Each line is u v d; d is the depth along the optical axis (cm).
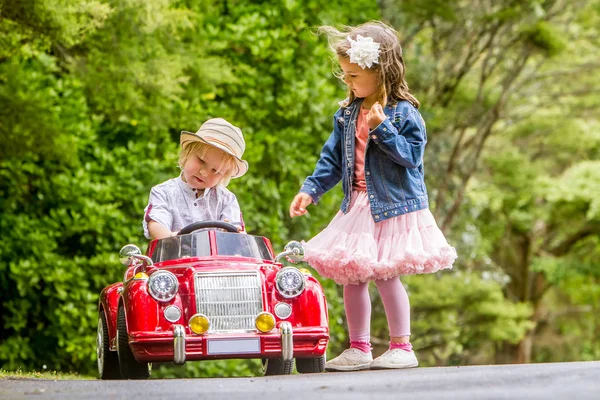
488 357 3931
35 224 1547
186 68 1538
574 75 3388
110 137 1691
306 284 725
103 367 794
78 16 1259
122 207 1617
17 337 1529
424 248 759
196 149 817
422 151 770
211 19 1756
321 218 1742
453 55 2945
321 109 1745
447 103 2952
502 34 2875
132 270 817
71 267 1520
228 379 612
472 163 2953
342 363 767
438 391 492
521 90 3366
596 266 3731
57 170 1605
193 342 684
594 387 495
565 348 4234
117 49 1378
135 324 691
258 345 692
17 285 1516
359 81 781
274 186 1656
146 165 1597
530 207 3650
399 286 768
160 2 1370
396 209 759
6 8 1181
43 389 566
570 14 3206
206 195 842
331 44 796
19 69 1420
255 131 1742
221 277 708
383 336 2583
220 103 1752
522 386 507
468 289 2834
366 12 1961
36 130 1371
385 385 526
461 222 3186
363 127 788
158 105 1459
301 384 548
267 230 1634
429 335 2856
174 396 502
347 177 786
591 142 3566
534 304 3972
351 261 750
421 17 2583
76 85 1585
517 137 3631
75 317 1526
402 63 792
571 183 3341
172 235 798
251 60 1755
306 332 706
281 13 1773
